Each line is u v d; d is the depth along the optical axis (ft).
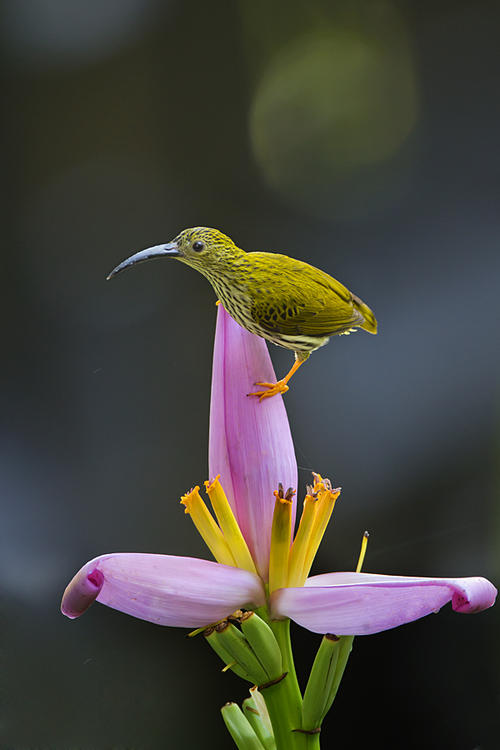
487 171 31.40
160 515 25.76
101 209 31.14
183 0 32.30
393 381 27.32
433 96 32.45
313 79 32.76
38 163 31.42
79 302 30.07
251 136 32.55
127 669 20.11
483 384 26.73
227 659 18.26
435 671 20.76
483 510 24.54
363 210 31.42
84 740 19.65
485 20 32.71
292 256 30.94
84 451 27.09
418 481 25.36
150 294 30.45
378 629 18.19
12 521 25.04
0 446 26.86
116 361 29.12
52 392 28.35
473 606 18.12
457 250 30.04
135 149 31.91
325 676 18.21
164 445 27.37
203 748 19.72
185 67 32.30
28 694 19.69
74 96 31.63
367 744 20.36
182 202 31.65
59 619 20.76
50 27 31.48
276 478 18.35
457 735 20.13
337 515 24.93
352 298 19.01
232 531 18.30
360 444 26.25
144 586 18.24
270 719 18.29
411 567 24.07
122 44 31.96
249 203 31.91
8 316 29.96
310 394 27.48
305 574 18.30
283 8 32.86
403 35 33.06
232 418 18.38
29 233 30.99
